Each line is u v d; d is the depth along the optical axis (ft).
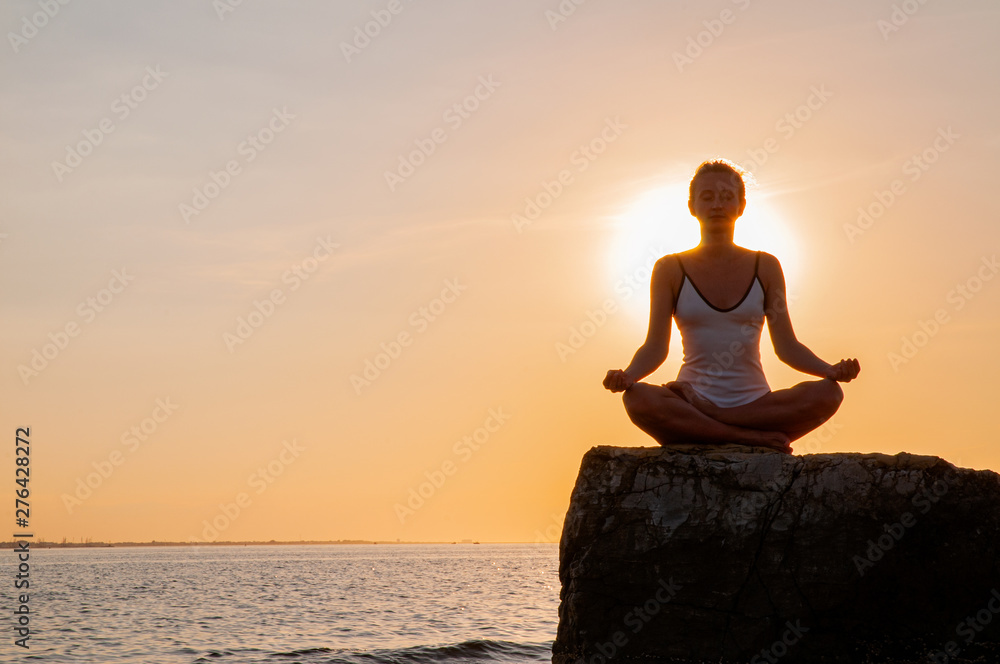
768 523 17.84
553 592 139.54
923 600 17.13
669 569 18.21
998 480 17.37
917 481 17.38
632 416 21.03
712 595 17.95
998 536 17.11
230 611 97.71
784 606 17.56
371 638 66.28
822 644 17.40
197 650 58.90
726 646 17.76
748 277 21.65
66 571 265.13
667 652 18.06
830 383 20.59
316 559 498.28
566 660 18.83
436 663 50.06
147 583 178.91
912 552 17.24
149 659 54.49
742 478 18.24
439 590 145.79
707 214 21.99
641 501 18.66
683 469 18.62
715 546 18.04
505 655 53.26
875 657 17.19
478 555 649.61
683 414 20.45
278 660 51.55
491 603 111.14
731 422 20.62
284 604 110.42
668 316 21.90
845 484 17.67
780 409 20.45
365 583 177.99
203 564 373.81
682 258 22.08
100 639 67.82
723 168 22.24
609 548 18.65
